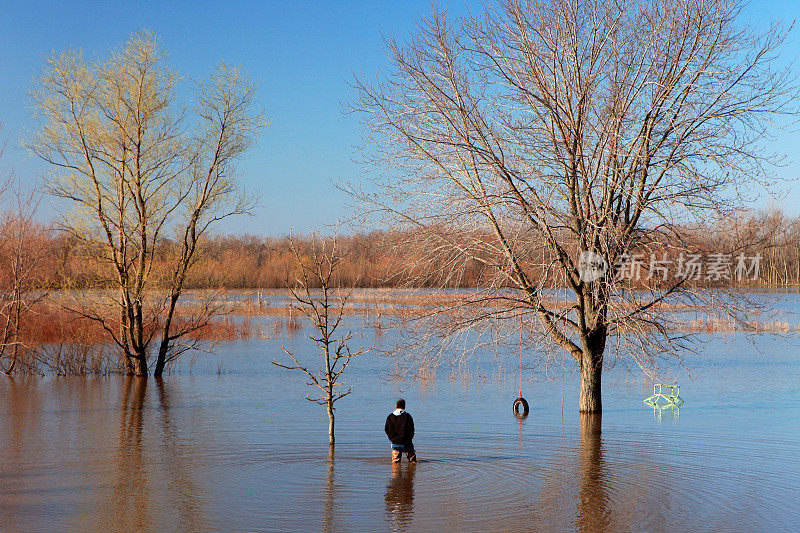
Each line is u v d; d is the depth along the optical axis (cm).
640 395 2634
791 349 4150
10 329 3278
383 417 2145
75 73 2848
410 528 1122
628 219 1966
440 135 1938
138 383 2919
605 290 1909
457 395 2600
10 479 1411
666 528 1134
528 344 2019
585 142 1923
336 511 1208
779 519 1180
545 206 1806
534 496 1303
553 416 2167
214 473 1462
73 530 1105
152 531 1102
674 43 1934
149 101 2911
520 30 1977
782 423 2052
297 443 1775
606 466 1541
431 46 1978
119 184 2919
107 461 1573
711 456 1634
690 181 1848
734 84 1888
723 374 3203
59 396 2558
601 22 1981
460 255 1998
